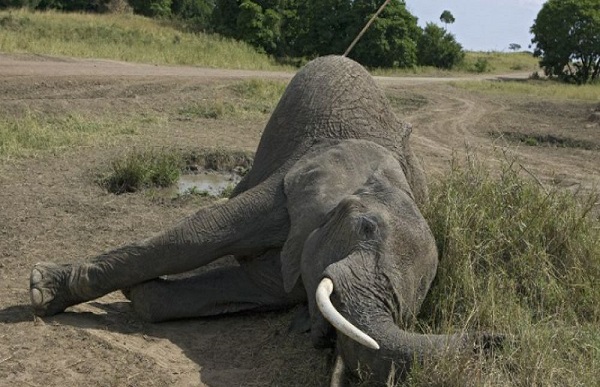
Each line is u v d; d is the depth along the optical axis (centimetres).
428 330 476
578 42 5044
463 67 5391
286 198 551
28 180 970
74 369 478
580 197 766
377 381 409
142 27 3575
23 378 461
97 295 562
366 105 605
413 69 4450
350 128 588
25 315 560
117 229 804
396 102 2380
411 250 449
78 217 835
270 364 504
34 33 2830
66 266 567
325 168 537
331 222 472
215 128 1522
